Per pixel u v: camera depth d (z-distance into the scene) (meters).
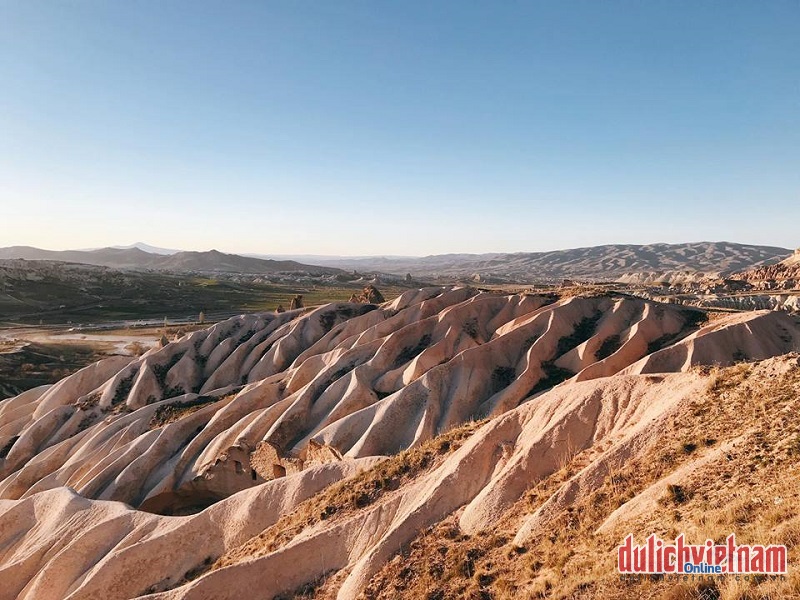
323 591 18.39
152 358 61.12
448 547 16.98
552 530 14.96
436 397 42.47
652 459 16.05
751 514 11.18
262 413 44.91
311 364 53.12
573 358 46.66
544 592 11.91
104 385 58.62
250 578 19.25
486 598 13.34
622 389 21.12
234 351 62.84
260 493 26.38
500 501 18.02
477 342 52.56
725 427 15.83
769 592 8.45
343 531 20.36
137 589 23.52
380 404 41.84
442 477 20.50
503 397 42.53
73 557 26.17
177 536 25.25
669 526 12.16
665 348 42.28
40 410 57.09
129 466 42.50
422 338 53.91
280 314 70.50
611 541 12.77
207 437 45.12
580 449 19.59
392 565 16.94
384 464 24.31
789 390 15.79
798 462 12.30
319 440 39.69
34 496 33.50
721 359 39.75
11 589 26.81
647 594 10.01
